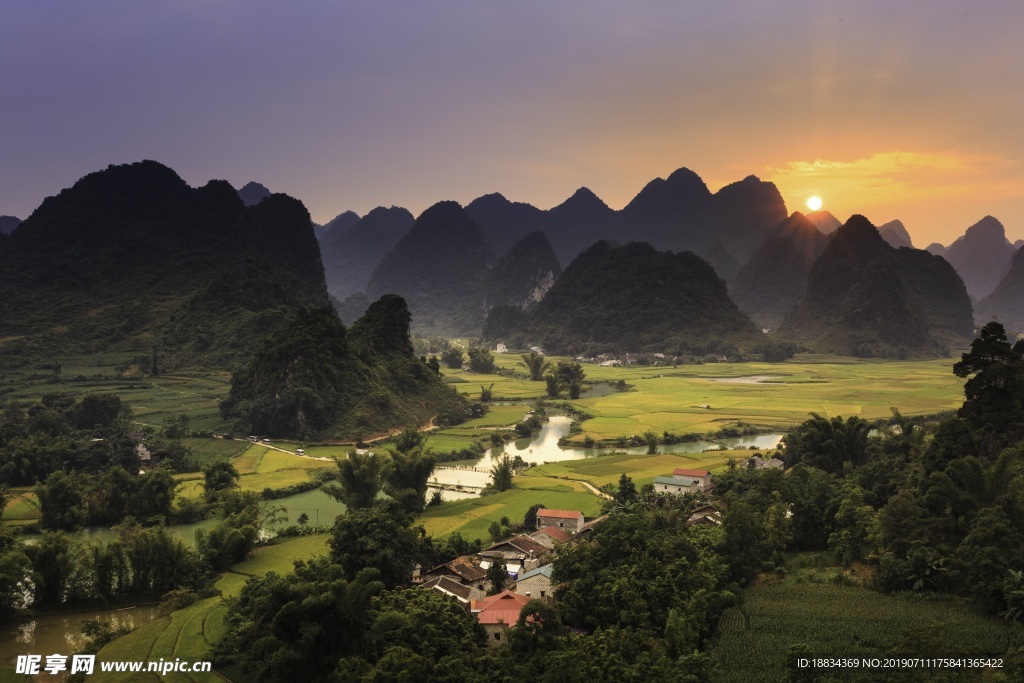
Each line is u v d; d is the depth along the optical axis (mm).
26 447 127625
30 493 119688
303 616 61438
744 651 64188
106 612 78938
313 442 169625
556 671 56000
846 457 122750
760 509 98750
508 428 191875
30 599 78750
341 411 179250
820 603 73750
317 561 78125
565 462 148625
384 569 77188
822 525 93500
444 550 87250
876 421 187125
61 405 169625
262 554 93562
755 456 140750
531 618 65688
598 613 69375
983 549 70625
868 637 65312
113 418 165750
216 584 84125
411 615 65188
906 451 121812
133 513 107188
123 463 130375
